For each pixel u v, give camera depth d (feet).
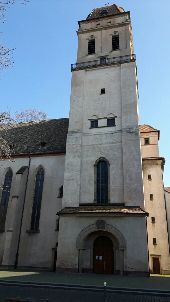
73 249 85.46
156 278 76.95
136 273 77.77
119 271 81.41
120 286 54.24
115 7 142.51
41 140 127.34
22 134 136.56
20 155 117.80
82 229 87.10
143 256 79.10
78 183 96.48
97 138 102.68
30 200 108.27
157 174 127.75
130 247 81.10
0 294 44.11
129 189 89.97
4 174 116.88
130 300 40.24
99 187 95.25
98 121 105.91
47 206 104.42
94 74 116.98
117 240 84.38
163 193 123.44
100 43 127.13
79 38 133.49
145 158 131.85
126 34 125.18
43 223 102.06
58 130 131.95
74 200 94.32
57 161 111.65
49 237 99.09
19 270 91.81
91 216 87.81
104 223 85.56
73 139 104.58
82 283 57.26
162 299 40.27
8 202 110.32
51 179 108.99
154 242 115.85
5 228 104.94
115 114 104.73
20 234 102.73
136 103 103.30
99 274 80.69
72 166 99.86
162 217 119.34
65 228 88.69
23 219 105.19
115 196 91.35
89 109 109.50
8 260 94.02
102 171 97.60
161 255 113.09
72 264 83.61
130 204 87.92
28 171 113.80
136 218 83.92
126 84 108.58
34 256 97.76
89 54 125.90
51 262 94.63
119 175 93.97
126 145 96.84
